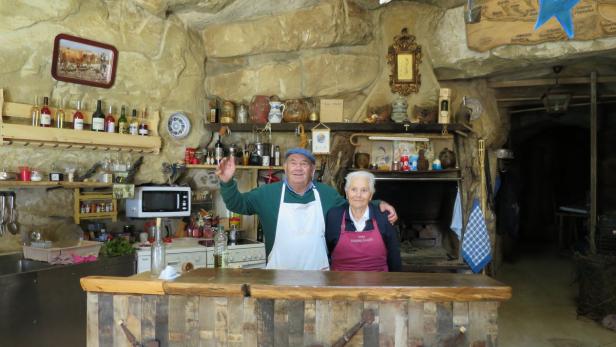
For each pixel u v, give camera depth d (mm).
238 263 4059
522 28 4379
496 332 1538
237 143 4590
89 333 1645
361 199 2369
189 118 4211
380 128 4480
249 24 4301
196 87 4285
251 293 1539
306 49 4406
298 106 4414
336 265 2443
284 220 2557
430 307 1529
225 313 1571
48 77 3340
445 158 4590
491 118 5293
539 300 5359
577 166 9484
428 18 4805
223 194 2461
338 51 4531
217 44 4340
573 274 6520
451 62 4781
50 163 3451
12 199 3219
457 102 5090
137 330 1610
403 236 4977
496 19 4465
